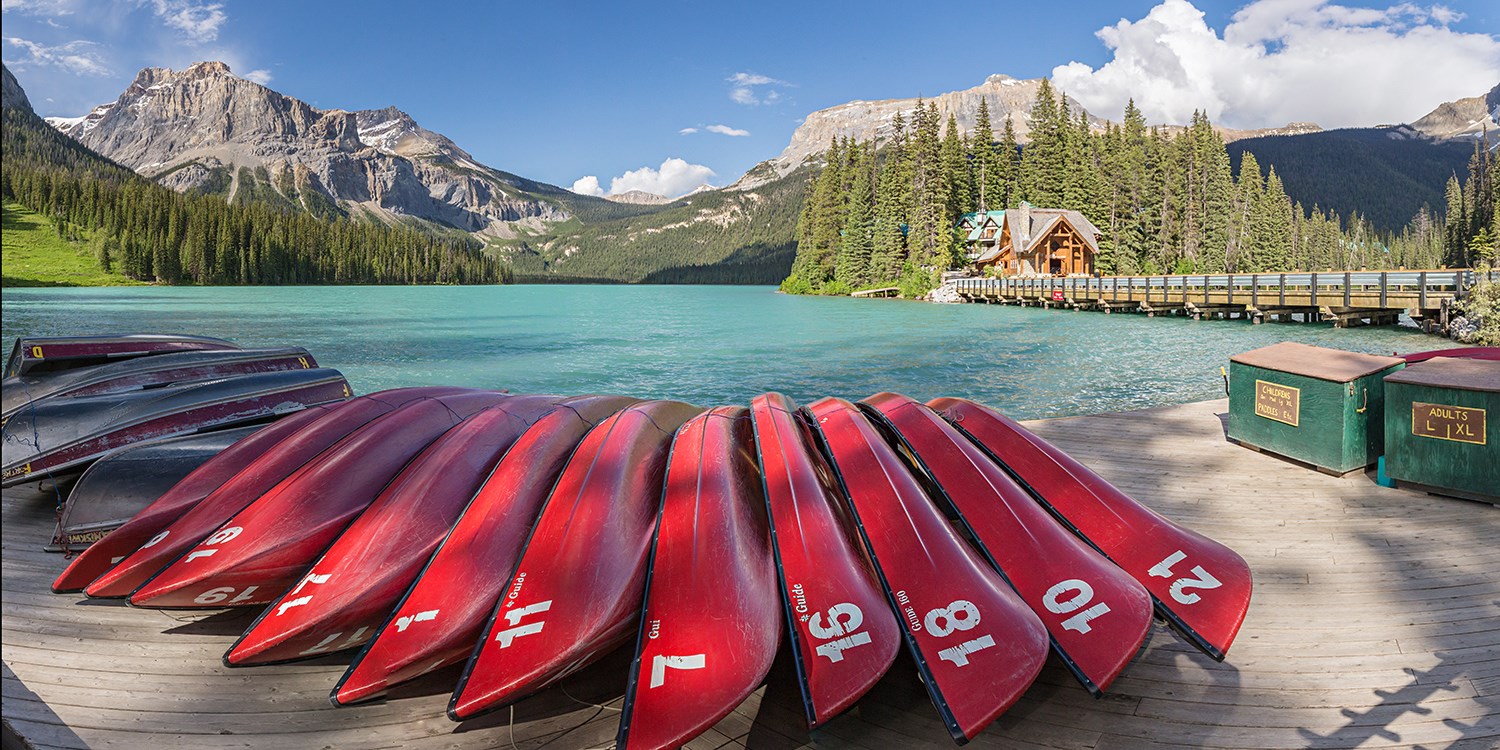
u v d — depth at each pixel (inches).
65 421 235.3
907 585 145.4
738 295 3179.1
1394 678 143.5
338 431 213.8
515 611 136.4
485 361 805.9
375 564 155.3
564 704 139.4
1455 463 236.8
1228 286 1235.2
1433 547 202.2
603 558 148.9
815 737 130.1
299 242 4623.5
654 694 119.9
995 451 196.5
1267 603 173.6
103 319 1321.4
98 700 138.9
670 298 2797.7
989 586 144.9
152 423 245.1
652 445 200.4
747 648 128.5
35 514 236.7
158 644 159.6
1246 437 306.2
